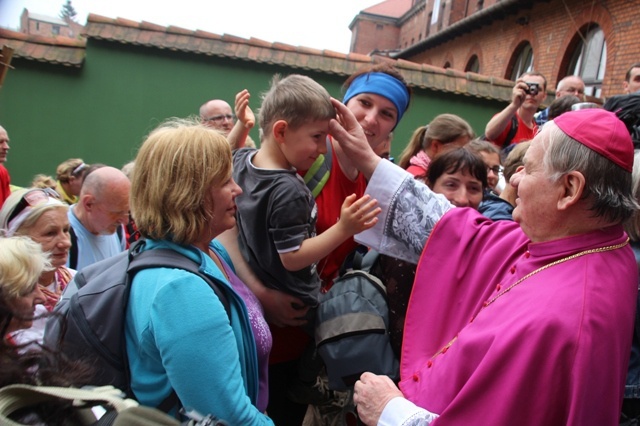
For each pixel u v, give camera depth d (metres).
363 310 1.63
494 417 1.09
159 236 1.25
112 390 0.91
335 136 1.71
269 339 1.50
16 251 1.17
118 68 5.87
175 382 1.12
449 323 1.49
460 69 15.17
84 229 2.48
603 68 8.53
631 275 1.19
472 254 1.53
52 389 0.85
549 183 1.21
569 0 9.36
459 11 19.47
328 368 1.61
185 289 1.16
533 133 3.88
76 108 5.87
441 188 2.04
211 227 1.30
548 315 1.09
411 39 30.69
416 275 1.59
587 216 1.19
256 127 6.07
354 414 1.79
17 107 5.79
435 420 1.18
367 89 1.92
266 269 1.64
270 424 1.25
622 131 1.17
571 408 1.02
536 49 10.55
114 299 1.20
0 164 3.81
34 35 5.89
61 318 1.12
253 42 6.08
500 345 1.13
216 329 1.15
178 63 5.93
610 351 1.07
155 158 1.24
